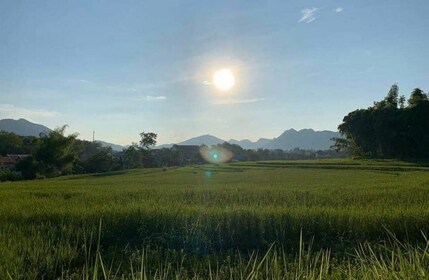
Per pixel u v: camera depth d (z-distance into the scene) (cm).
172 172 7431
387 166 5588
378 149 8544
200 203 1551
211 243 972
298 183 3069
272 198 1686
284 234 995
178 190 2239
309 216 1071
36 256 761
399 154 8069
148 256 832
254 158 15700
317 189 2144
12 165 9900
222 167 8100
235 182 3572
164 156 13575
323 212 1129
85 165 9694
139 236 1030
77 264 788
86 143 13400
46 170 7925
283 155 17025
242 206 1324
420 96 8469
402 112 7925
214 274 700
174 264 805
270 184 2988
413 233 991
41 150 8119
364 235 978
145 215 1119
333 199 1579
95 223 1076
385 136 8094
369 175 4281
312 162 7712
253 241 991
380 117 8119
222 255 882
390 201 1479
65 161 8438
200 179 4491
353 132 8912
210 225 1014
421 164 5881
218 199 1689
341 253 836
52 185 3306
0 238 877
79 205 1464
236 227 1006
